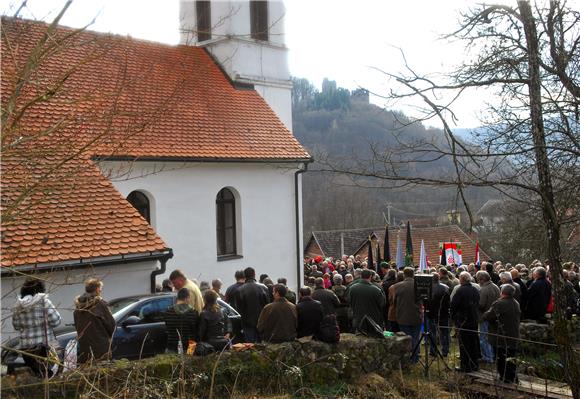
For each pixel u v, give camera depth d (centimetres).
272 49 2312
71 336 955
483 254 3544
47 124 1498
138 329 1005
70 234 1298
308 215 5047
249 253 1950
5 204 914
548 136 746
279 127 2122
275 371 954
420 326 1192
